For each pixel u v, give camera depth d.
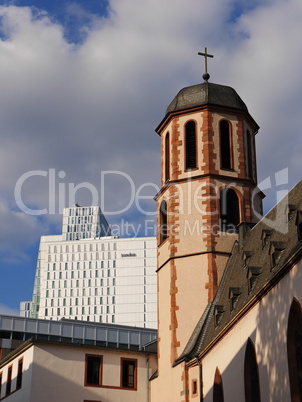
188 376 40.84
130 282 194.25
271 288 30.67
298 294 28.02
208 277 44.12
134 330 74.50
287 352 28.66
